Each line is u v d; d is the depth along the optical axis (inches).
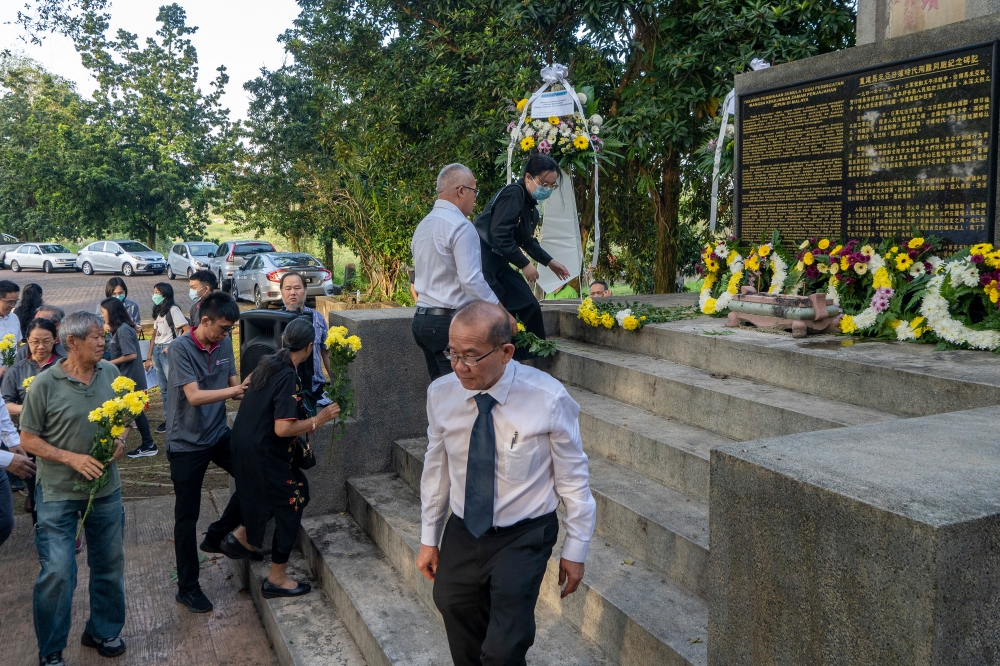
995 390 117.8
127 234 1427.2
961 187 171.8
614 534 136.2
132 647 156.2
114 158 1348.4
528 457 90.9
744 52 365.1
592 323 207.5
